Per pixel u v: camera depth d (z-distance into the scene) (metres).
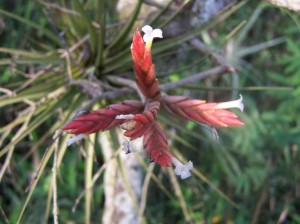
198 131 0.42
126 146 0.16
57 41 0.29
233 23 0.39
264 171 0.45
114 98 0.25
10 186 0.40
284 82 0.42
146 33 0.17
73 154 0.39
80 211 0.42
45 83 0.26
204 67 0.39
